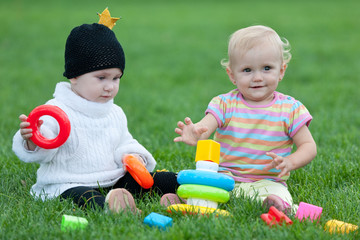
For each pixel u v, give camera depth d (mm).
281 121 4879
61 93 4805
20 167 5824
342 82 13062
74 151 4734
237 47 4855
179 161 6199
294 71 14688
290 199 4668
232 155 4969
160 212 4270
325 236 3750
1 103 10461
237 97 5043
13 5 32938
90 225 3881
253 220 4082
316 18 26500
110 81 4770
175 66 16031
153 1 39406
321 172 5648
